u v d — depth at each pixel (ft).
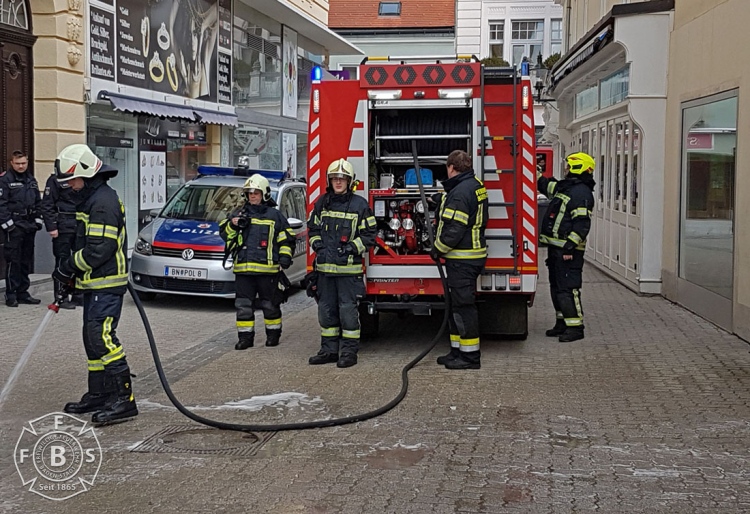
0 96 41.52
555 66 66.18
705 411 22.39
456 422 21.65
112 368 21.75
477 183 27.30
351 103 29.37
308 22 80.79
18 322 34.81
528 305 31.81
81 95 46.11
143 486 17.34
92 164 21.18
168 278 39.17
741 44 31.68
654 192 43.37
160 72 55.36
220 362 28.81
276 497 16.70
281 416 22.36
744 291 31.40
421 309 29.37
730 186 32.99
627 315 37.73
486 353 29.99
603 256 55.06
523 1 121.80
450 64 28.76
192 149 62.39
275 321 31.55
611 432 20.67
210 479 17.72
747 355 29.12
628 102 43.21
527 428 21.07
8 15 42.19
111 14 49.06
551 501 16.39
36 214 37.76
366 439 20.34
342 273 27.76
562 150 75.36
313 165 29.68
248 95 73.05
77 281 21.80
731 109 32.83
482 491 16.94
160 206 56.70
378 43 129.70
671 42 41.73
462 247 27.17
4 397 21.95
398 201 29.99
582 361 28.53
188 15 59.72
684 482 17.34
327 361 28.60
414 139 29.22
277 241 31.12
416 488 17.12
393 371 27.43
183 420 21.98
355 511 15.98
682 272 40.24
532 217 28.96
